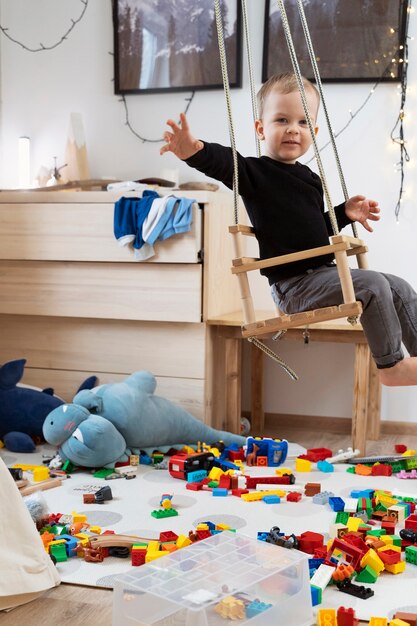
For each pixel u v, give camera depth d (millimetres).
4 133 3842
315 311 1847
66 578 1901
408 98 3334
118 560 2010
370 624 1628
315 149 1797
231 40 3482
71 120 3617
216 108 3562
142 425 2916
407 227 3379
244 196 2086
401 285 2174
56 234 3285
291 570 1653
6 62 3811
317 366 3543
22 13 3768
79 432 2760
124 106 3680
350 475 2764
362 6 3307
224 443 3121
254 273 3600
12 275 3383
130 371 3307
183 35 3531
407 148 3354
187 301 3152
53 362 3412
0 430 3148
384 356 2037
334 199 3463
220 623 1523
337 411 3541
